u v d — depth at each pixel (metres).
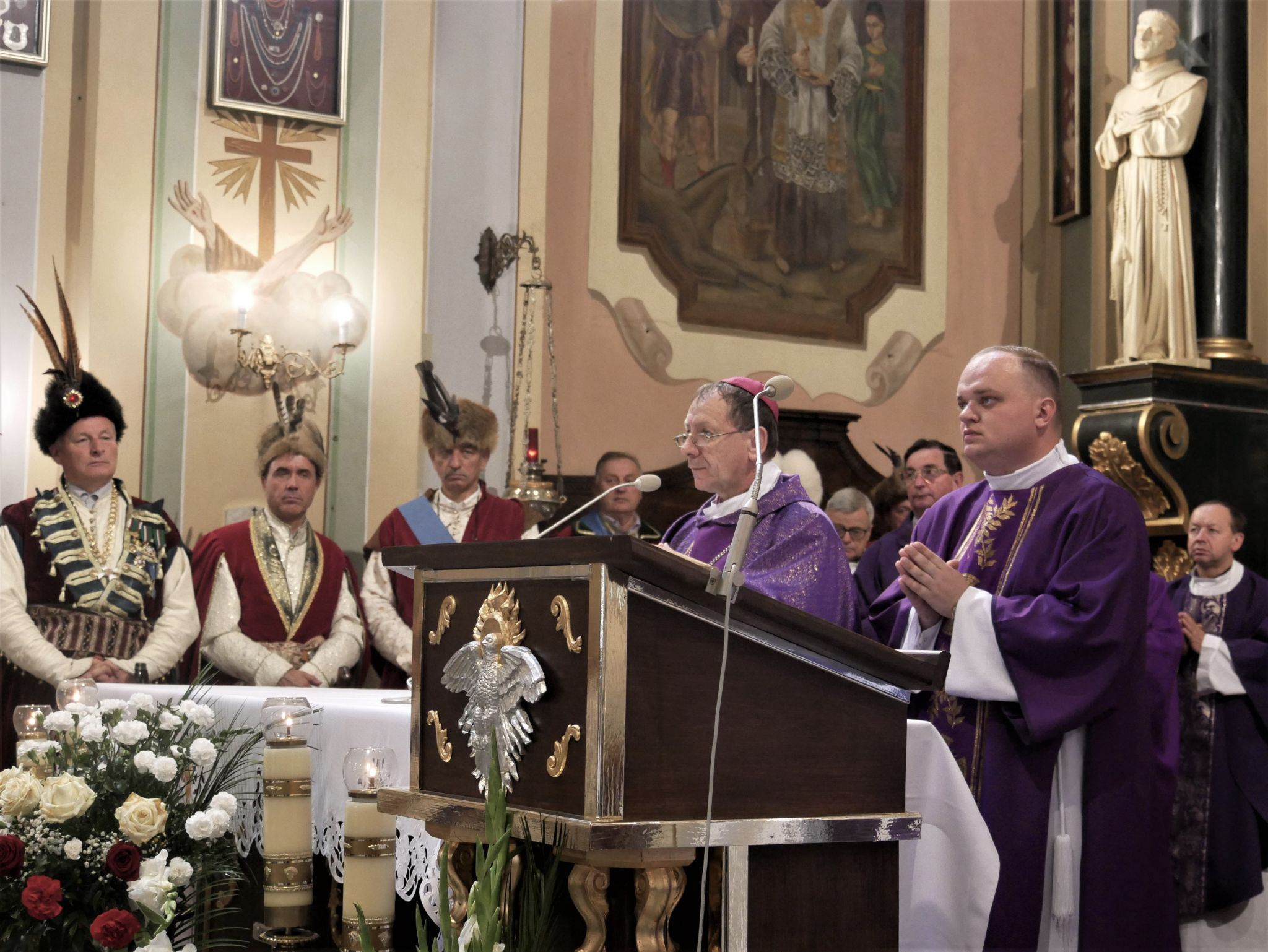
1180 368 7.25
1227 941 5.71
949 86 9.35
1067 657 3.13
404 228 7.31
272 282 6.98
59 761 2.85
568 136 8.17
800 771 2.18
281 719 3.04
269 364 6.84
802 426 8.26
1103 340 8.88
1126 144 7.82
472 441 6.44
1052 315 9.43
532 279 7.77
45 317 6.67
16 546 5.35
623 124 8.34
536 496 6.90
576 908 2.26
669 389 8.35
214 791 3.06
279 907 2.96
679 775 2.05
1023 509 3.47
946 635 3.37
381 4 7.36
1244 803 5.60
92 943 2.62
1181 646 4.42
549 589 2.11
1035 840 3.19
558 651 2.08
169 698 3.49
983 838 2.76
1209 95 7.72
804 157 8.89
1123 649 3.16
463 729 2.25
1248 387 7.43
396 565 2.47
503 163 7.74
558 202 8.12
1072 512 3.36
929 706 3.41
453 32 7.70
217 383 6.83
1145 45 7.81
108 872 2.65
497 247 7.65
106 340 6.64
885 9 9.18
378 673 6.21
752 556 3.06
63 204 6.77
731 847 2.09
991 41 9.48
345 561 6.07
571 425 8.04
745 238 8.69
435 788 2.37
